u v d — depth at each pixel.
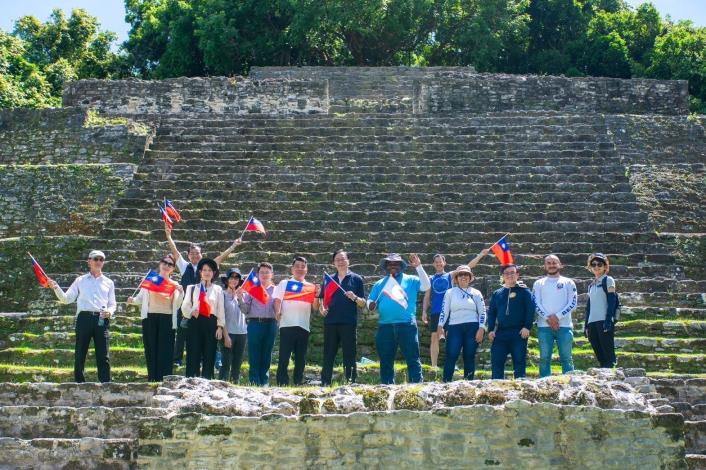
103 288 14.44
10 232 22.80
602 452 11.47
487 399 11.63
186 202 22.94
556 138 25.94
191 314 14.32
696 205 23.11
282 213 22.53
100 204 23.08
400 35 41.28
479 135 26.14
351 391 12.02
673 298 19.09
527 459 11.41
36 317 17.95
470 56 42.34
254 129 26.69
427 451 11.43
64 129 26.73
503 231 21.73
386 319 14.20
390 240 21.39
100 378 14.12
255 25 41.69
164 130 26.84
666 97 32.38
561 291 14.34
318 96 31.42
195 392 12.31
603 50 43.50
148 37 45.66
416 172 24.47
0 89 36.97
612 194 23.12
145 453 11.62
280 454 11.52
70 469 11.97
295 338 14.47
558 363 16.50
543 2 45.06
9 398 13.24
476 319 14.32
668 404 12.15
